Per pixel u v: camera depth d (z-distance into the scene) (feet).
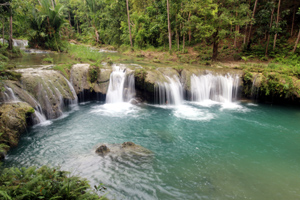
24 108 28.66
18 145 26.11
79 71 46.44
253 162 24.35
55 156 23.75
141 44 101.45
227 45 84.12
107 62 55.36
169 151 26.07
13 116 26.55
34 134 29.32
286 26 79.46
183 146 27.55
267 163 24.29
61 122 34.09
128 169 21.43
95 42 140.26
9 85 30.86
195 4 63.62
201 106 45.16
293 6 76.54
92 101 46.70
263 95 48.21
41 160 22.86
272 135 31.73
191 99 48.70
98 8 139.03
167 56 79.87
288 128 34.24
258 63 61.98
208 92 49.96
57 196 12.17
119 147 25.62
